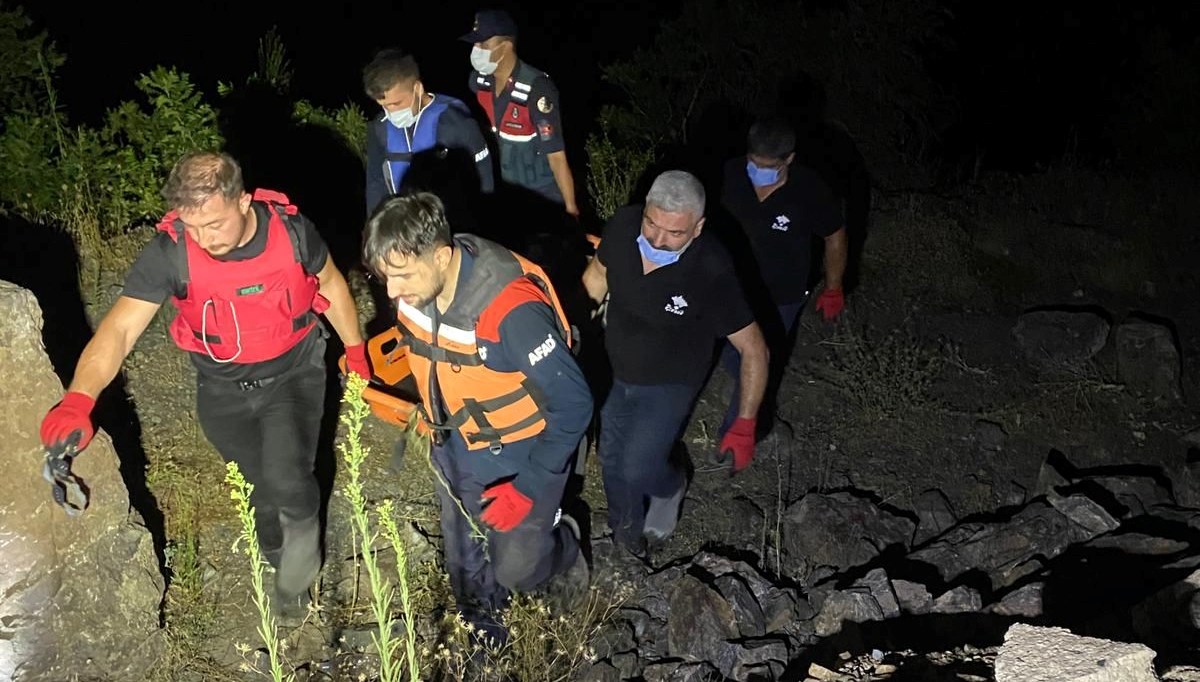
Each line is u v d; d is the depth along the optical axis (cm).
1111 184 895
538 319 359
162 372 546
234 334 371
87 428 338
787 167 520
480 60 570
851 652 456
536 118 573
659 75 916
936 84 944
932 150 962
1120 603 472
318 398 407
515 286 360
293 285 373
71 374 540
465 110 512
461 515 419
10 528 365
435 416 382
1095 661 282
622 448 475
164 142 642
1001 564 532
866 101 917
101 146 657
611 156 803
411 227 335
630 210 439
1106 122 1028
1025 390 686
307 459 412
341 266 657
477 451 393
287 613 446
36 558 373
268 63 803
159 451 504
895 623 475
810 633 481
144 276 355
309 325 392
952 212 845
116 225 636
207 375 387
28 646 378
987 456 634
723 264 437
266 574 448
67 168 624
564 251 563
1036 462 635
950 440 639
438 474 409
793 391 660
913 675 373
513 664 436
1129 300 779
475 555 429
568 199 591
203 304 364
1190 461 627
